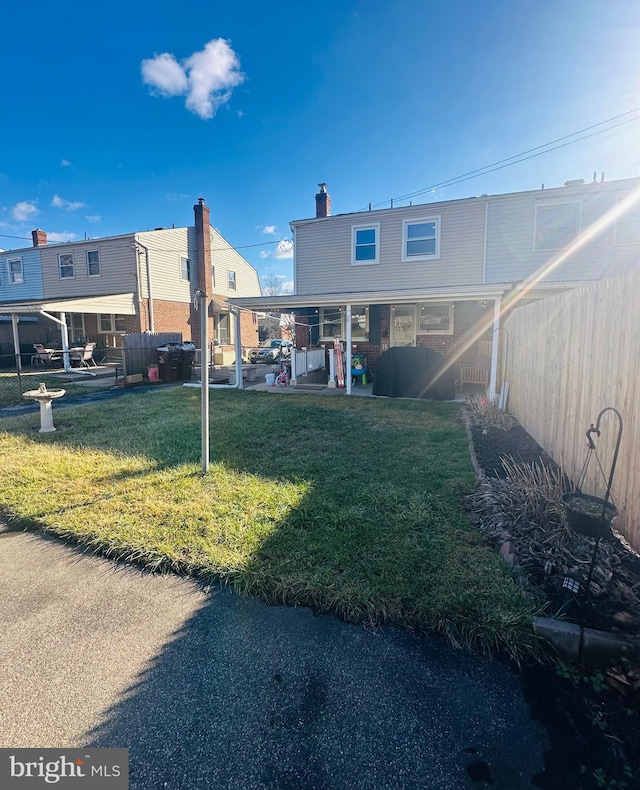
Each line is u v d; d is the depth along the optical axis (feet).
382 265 38.75
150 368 39.04
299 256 41.68
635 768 4.77
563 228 33.30
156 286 55.57
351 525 9.98
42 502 11.52
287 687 5.83
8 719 5.38
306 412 23.84
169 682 5.92
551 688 5.87
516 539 9.18
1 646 6.60
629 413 8.95
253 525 10.05
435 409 24.85
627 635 6.40
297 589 7.70
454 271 36.42
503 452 15.89
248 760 4.87
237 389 34.09
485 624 6.71
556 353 14.25
